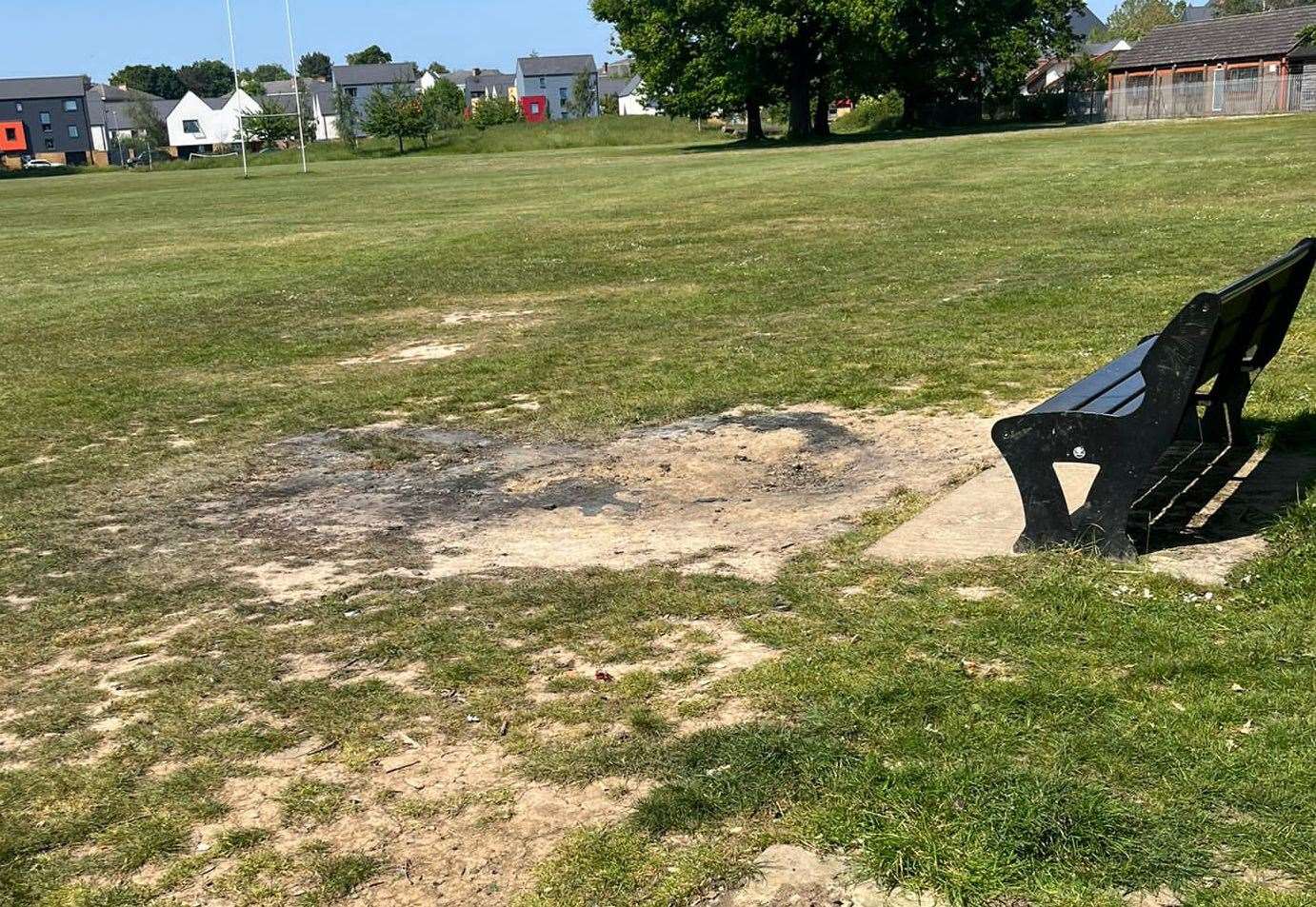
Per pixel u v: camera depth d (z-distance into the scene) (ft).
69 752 13.35
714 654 14.56
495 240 73.82
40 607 18.10
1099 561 16.20
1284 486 18.75
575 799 11.65
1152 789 10.87
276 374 37.01
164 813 11.94
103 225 112.27
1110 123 190.80
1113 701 12.48
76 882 10.88
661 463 24.13
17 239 99.76
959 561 16.69
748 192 97.09
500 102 365.61
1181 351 15.30
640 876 10.31
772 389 29.45
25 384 37.22
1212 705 12.19
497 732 13.06
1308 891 9.40
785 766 11.68
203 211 123.65
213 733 13.52
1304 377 25.25
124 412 32.53
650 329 39.91
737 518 20.22
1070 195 75.15
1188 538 16.93
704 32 214.69
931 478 21.44
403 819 11.53
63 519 22.91
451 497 22.98
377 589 17.88
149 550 20.72
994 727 12.07
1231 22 223.30
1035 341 32.81
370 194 134.31
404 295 53.42
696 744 12.29
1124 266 45.01
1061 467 20.26
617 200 99.76
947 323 36.45
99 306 55.52
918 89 227.20
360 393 33.09
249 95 457.68
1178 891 9.55
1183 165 90.89
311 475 25.27
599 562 18.33
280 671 15.06
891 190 88.74
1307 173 76.69
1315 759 11.10
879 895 9.82
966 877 9.81
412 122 312.09
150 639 16.60
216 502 23.68
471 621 16.19
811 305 42.19
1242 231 51.96
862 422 26.00
